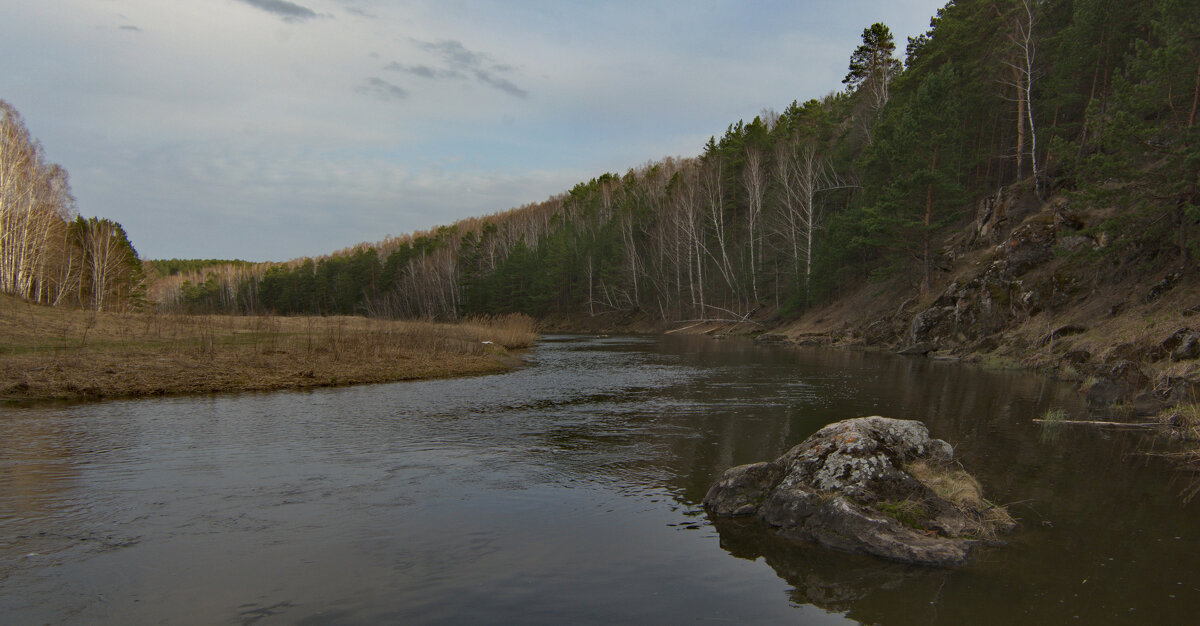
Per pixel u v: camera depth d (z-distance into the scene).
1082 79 35.72
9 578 5.86
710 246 71.12
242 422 14.48
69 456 10.98
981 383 20.89
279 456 11.12
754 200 61.47
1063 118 38.91
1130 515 7.78
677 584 5.89
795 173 56.56
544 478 9.77
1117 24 31.38
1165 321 19.38
